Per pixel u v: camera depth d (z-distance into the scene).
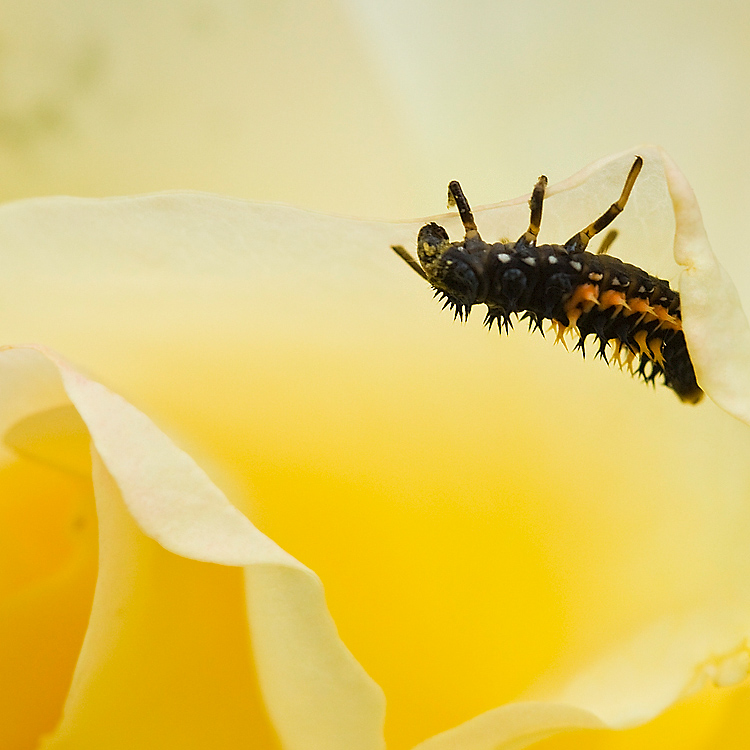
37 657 0.13
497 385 0.14
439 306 0.14
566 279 0.14
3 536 0.14
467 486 0.14
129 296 0.14
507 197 0.15
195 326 0.14
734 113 0.15
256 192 0.15
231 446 0.14
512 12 0.15
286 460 0.14
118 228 0.14
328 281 0.14
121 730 0.13
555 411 0.14
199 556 0.13
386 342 0.14
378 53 0.15
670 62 0.15
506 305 0.14
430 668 0.14
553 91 0.15
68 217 0.14
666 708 0.13
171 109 0.15
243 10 0.15
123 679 0.13
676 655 0.14
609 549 0.14
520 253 0.14
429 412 0.14
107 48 0.15
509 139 0.15
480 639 0.14
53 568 0.14
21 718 0.13
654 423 0.14
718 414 0.14
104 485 0.13
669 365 0.14
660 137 0.15
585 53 0.15
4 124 0.15
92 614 0.13
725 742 0.14
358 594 0.14
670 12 0.15
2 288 0.14
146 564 0.13
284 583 0.13
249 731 0.13
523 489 0.14
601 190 0.14
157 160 0.15
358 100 0.15
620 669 0.14
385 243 0.14
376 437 0.14
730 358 0.13
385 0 0.15
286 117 0.15
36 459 0.13
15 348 0.13
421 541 0.14
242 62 0.15
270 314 0.14
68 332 0.14
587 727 0.13
